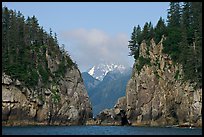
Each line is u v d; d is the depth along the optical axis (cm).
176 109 15488
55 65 17838
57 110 16812
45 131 12069
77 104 18050
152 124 16388
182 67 15450
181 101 15150
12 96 15062
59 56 18362
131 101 17388
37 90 16125
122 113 18388
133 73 17762
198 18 15362
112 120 18500
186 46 15500
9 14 17400
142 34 18325
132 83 17562
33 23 18238
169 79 15988
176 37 16362
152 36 17838
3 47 16225
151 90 16675
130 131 12769
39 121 16012
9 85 15088
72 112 17588
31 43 17750
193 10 16125
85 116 18688
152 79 16700
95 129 14350
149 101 16662
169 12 17625
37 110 15988
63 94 17362
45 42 18338
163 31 17150
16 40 16750
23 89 15538
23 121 15438
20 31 17500
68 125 17275
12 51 16412
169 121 15812
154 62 16962
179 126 14925
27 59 16662
